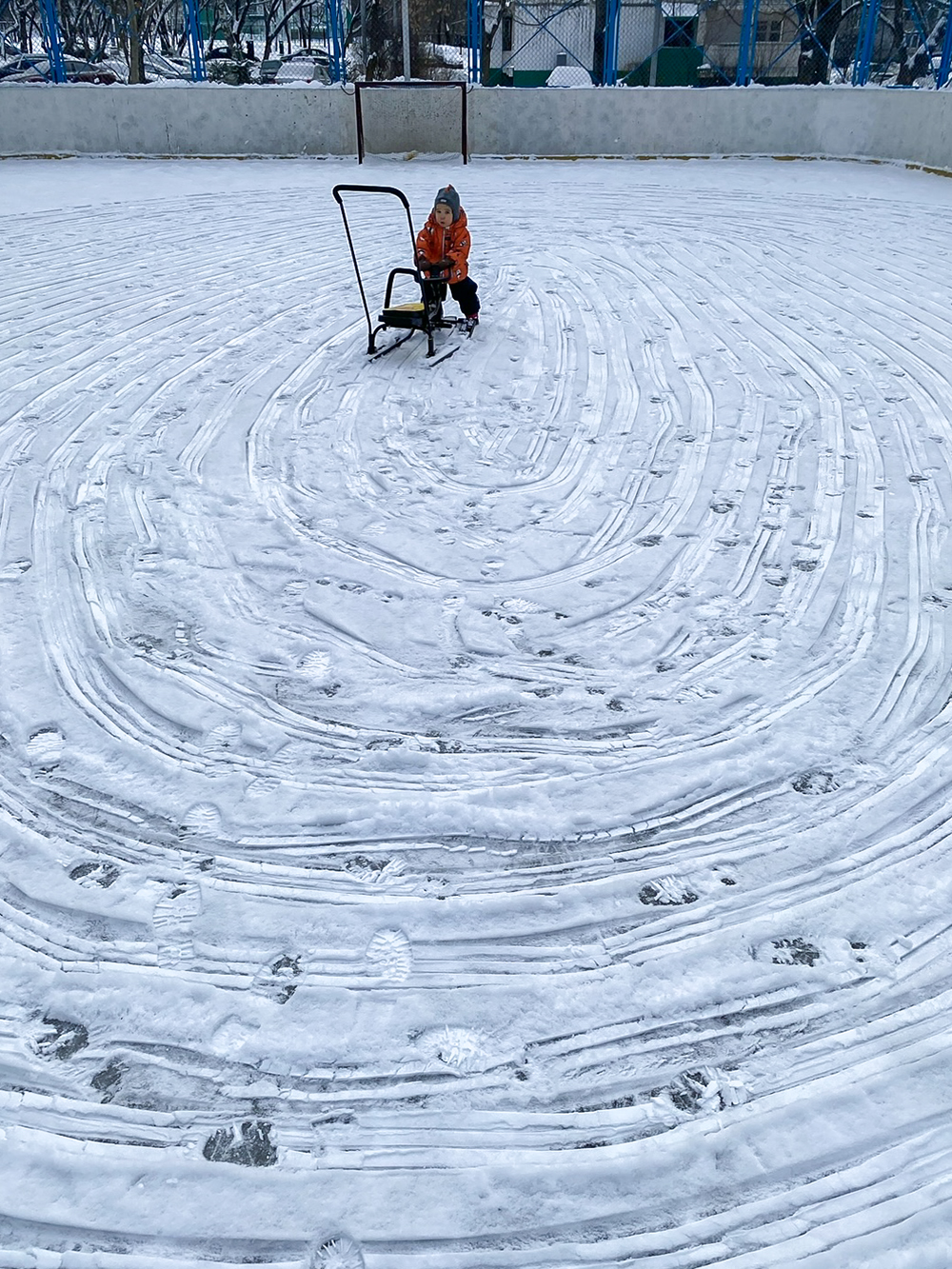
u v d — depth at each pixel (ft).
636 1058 5.38
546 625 9.46
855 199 32.83
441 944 6.09
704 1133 4.98
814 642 9.09
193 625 9.48
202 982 5.82
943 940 6.03
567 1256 4.45
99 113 42.14
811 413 14.66
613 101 41.93
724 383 16.08
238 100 42.06
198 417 14.76
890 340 18.02
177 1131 5.01
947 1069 5.28
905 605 9.61
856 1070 5.27
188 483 12.58
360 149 42.01
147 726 8.09
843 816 7.03
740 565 10.50
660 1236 4.53
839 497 11.96
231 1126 5.04
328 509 11.91
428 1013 5.64
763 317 19.62
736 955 5.98
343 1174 4.81
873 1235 4.50
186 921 6.25
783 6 43.93
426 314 16.94
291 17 94.79
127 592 10.02
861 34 41.06
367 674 8.74
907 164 39.17
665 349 17.84
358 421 14.70
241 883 6.54
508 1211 4.64
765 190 34.86
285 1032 5.52
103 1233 4.56
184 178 38.19
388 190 16.98
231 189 35.68
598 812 7.14
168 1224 4.59
